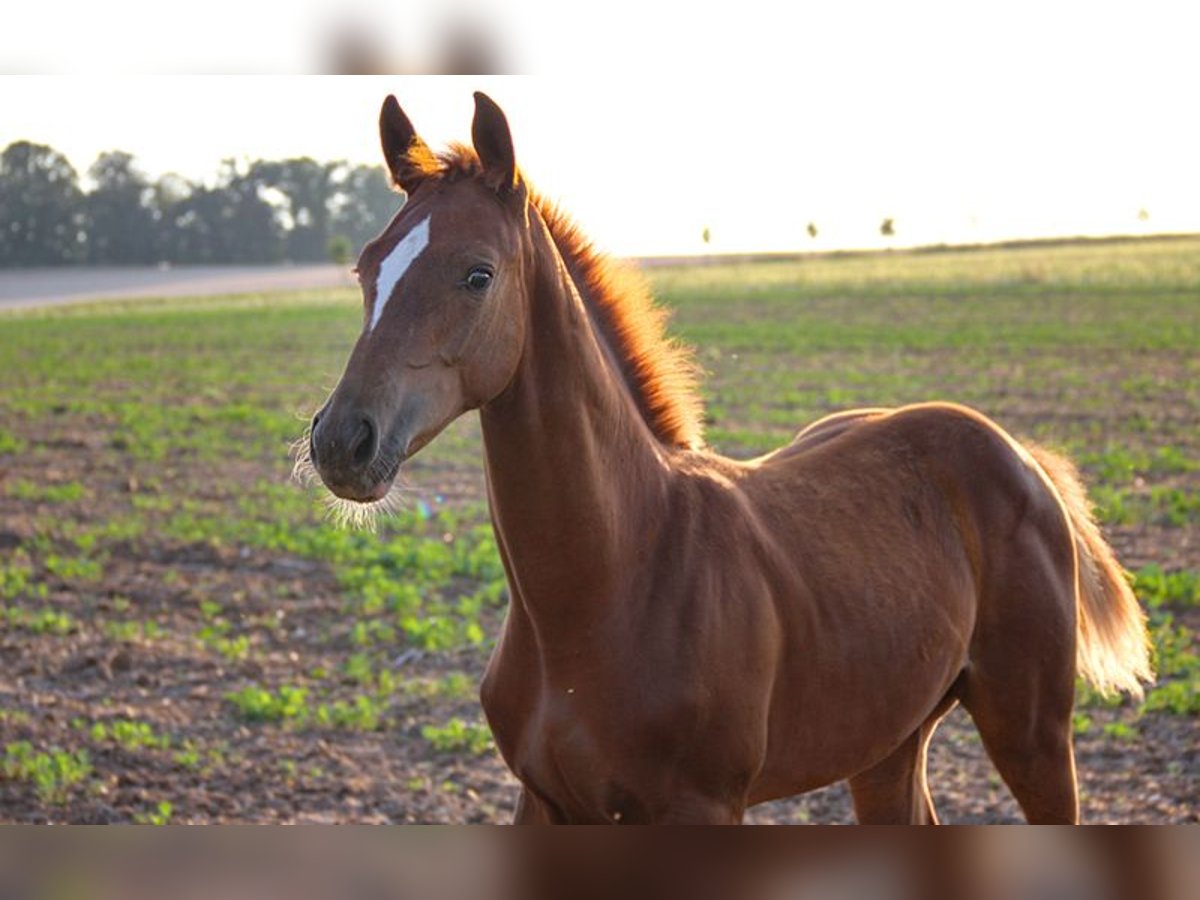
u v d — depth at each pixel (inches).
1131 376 974.4
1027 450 211.8
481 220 138.6
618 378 156.8
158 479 637.3
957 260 3078.2
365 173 4392.2
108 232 4286.4
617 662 146.3
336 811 255.1
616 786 148.3
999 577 189.5
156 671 342.6
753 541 160.6
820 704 164.6
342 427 128.7
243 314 2082.9
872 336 1326.3
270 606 404.5
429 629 366.9
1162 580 398.3
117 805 254.1
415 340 133.4
